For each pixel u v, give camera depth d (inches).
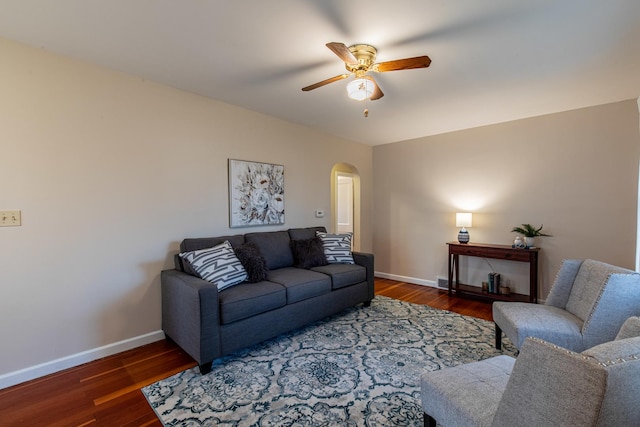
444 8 65.5
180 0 62.7
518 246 140.9
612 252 125.9
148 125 103.7
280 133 148.6
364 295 136.4
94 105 92.1
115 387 77.6
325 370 84.7
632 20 69.2
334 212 211.5
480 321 121.8
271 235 134.4
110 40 78.6
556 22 70.4
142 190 102.7
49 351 84.8
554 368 30.5
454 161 170.1
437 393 50.5
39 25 71.8
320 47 82.1
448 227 173.5
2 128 77.6
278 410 67.9
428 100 121.4
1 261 77.7
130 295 100.0
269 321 98.1
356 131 171.3
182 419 65.4
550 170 139.8
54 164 85.3
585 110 130.7
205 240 112.3
